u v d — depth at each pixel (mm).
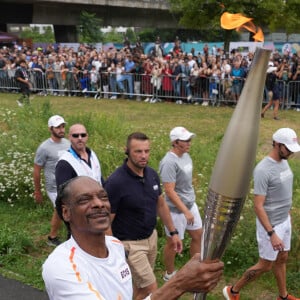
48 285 1973
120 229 3898
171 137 4777
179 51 20312
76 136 4723
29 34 52812
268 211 4227
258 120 1516
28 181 7492
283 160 4203
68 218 2076
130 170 3852
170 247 4957
